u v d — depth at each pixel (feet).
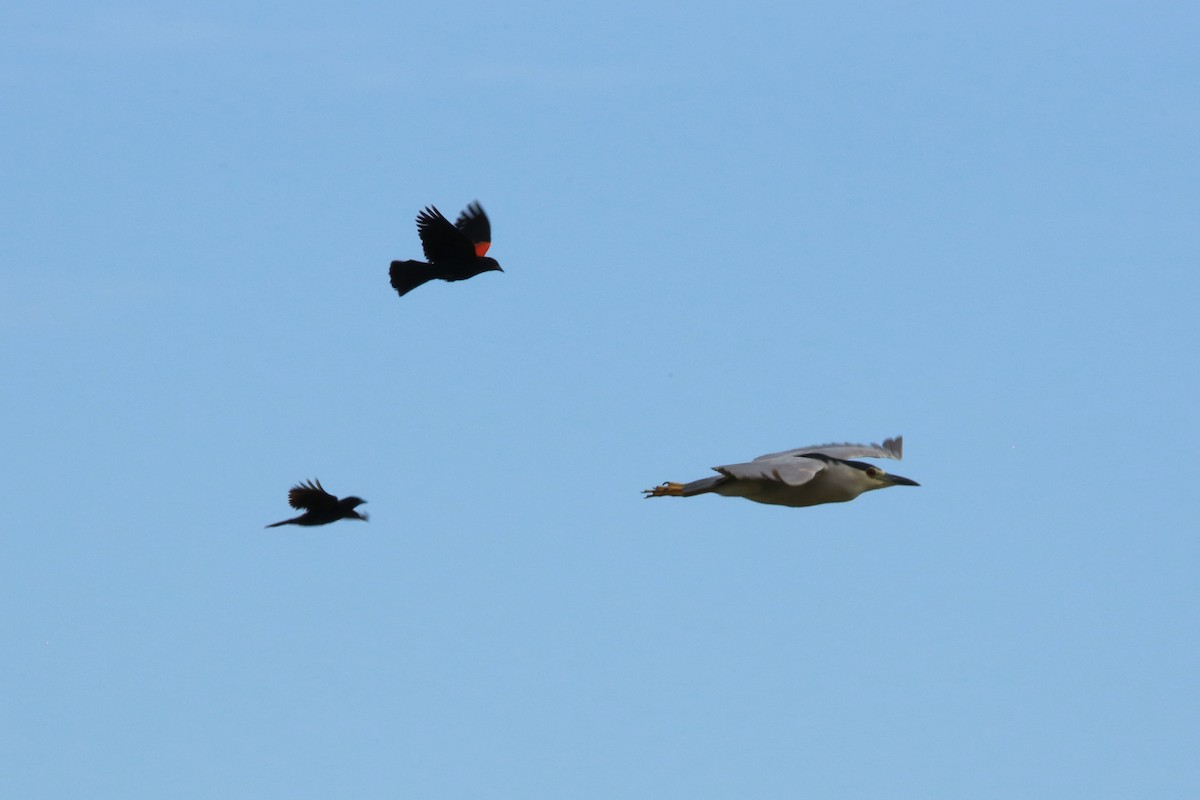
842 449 65.36
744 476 58.23
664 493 65.41
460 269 66.74
